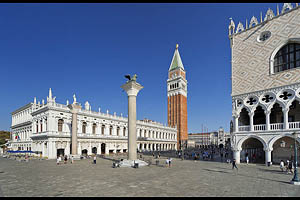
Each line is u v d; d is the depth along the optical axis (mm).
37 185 17250
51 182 18484
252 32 35406
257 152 41094
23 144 71125
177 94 123812
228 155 59938
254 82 33562
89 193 14391
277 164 32469
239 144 33969
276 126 30156
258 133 31641
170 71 132750
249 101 34125
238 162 33688
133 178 20266
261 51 33562
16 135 79750
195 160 41938
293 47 30281
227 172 24500
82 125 59438
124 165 30891
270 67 31844
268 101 31703
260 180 19156
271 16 33188
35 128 60188
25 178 20781
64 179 19922
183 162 38500
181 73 130625
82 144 58125
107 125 67625
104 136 65000
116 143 69938
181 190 15180
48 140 50938
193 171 25375
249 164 32688
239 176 21500
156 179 19703
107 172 24594
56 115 53156
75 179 19859
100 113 66000
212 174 22875
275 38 32094
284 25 31281
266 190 15172
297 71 28500
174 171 25406
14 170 27344
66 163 36719
